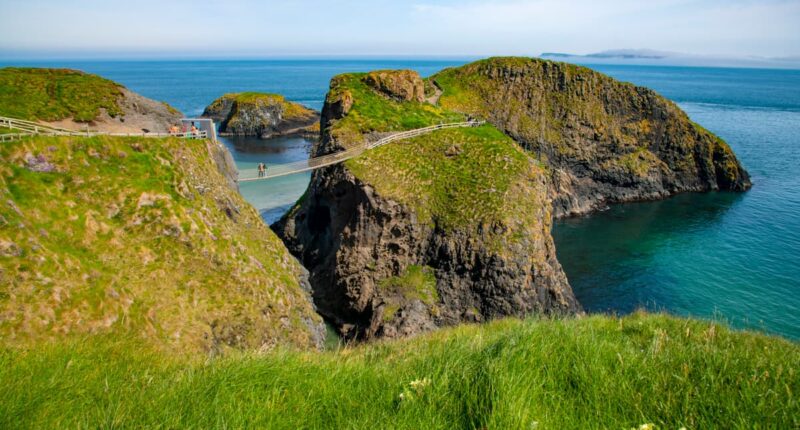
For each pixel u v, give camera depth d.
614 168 91.44
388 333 43.47
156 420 6.89
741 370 7.75
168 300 24.95
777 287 53.69
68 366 9.51
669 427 6.25
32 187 25.16
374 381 8.28
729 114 190.25
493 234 48.69
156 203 28.67
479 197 51.69
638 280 57.22
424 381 7.50
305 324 32.41
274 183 89.31
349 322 49.12
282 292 31.97
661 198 92.62
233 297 28.02
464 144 59.94
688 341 11.15
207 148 36.84
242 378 8.19
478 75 100.56
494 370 7.34
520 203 51.56
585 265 61.97
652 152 95.94
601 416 6.55
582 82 96.75
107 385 8.16
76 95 39.66
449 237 49.41
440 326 46.34
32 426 6.95
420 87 78.44
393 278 49.41
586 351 8.29
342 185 53.12
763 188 94.44
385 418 6.76
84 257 23.89
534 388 6.99
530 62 99.69
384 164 54.78
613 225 77.62
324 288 51.81
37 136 27.50
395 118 67.25
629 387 7.18
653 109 96.69
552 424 6.32
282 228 63.09
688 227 74.69
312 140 133.88
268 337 28.27
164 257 26.95
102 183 28.03
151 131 39.94
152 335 22.16
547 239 53.25
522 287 47.19
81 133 30.58
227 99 160.38
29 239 21.53
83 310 20.58
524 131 90.88
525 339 8.94
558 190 85.62
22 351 10.42
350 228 51.44
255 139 135.25
